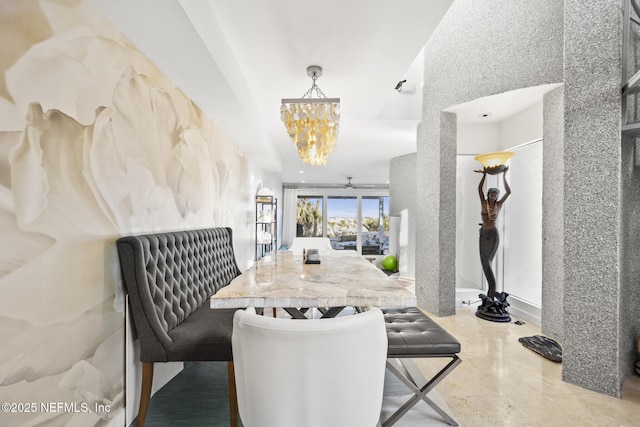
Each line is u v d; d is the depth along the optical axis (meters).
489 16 2.93
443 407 1.73
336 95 2.76
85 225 1.28
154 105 1.83
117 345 1.47
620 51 1.79
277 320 0.88
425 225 3.59
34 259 1.05
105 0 1.27
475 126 3.80
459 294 3.91
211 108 2.49
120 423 1.48
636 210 2.02
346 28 1.82
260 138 3.46
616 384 1.81
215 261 2.60
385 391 1.91
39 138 1.07
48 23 1.10
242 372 0.94
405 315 1.92
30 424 1.03
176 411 1.67
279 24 1.79
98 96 1.36
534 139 3.15
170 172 2.04
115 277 1.47
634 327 2.06
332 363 0.87
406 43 1.96
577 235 1.95
